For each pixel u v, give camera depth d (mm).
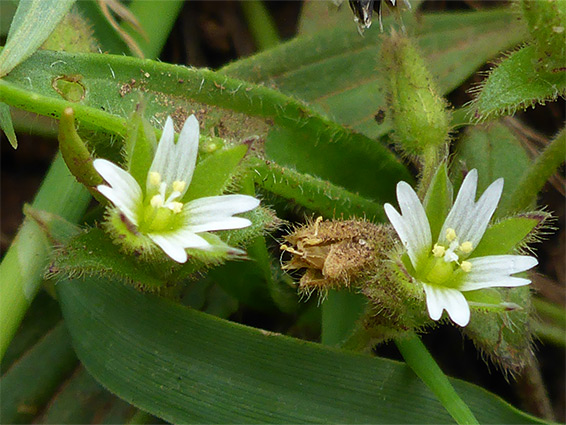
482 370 47
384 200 45
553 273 50
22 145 52
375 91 46
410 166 47
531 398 46
